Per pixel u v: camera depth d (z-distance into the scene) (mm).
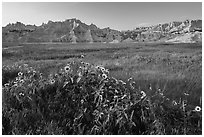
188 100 5543
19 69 7469
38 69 7602
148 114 4750
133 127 4500
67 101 5305
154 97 5516
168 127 4602
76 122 4648
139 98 4980
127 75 7137
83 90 5375
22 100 5246
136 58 10617
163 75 7105
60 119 4793
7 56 9922
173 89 6031
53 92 5676
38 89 5566
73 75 5852
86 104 5059
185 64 8508
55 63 8617
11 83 6043
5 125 4438
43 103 5242
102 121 4562
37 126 4488
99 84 5434
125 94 4969
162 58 10414
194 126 4734
